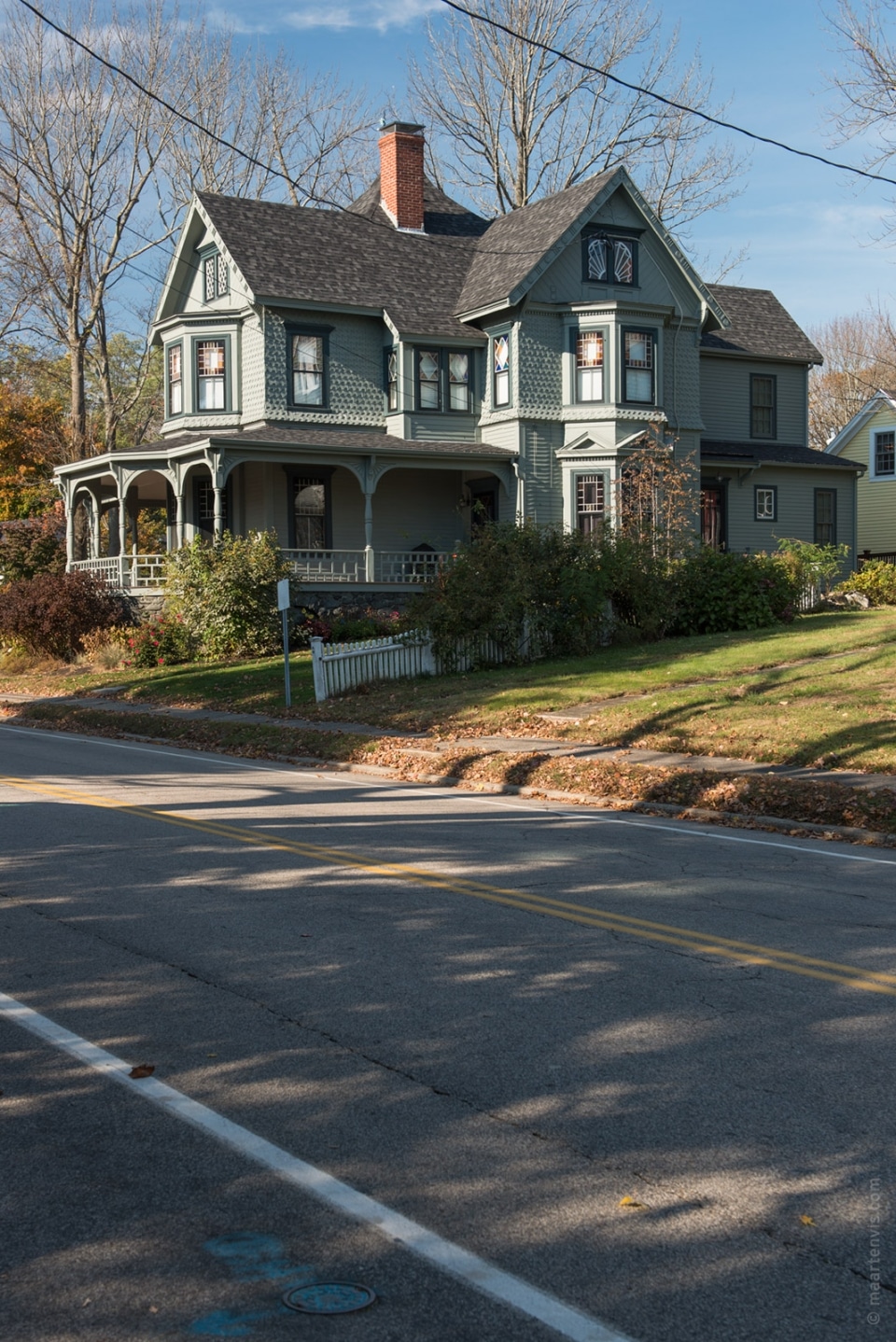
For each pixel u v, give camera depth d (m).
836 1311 3.58
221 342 34.25
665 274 36.03
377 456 32.50
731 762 14.51
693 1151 4.62
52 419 51.59
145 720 21.75
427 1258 3.88
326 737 18.48
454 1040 5.82
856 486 42.50
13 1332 3.52
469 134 49.41
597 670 22.25
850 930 7.80
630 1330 3.50
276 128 50.66
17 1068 5.54
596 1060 5.54
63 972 6.97
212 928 7.91
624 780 13.96
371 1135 4.79
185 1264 3.87
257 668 26.44
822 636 24.67
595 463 34.22
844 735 14.93
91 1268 3.85
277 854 10.35
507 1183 4.36
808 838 11.39
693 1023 6.02
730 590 28.33
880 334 72.69
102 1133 4.84
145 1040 5.88
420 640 23.83
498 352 34.69
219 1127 4.87
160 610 32.34
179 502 32.59
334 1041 5.83
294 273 33.81
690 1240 3.97
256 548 29.67
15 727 23.23
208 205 34.47
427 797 13.98
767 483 40.50
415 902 8.57
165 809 12.83
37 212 42.00
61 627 32.09
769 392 41.53
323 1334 3.49
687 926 7.89
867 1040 5.78
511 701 19.67
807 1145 4.66
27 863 9.96
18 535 41.84
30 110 40.94
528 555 25.09
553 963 7.06
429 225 38.59
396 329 33.84
